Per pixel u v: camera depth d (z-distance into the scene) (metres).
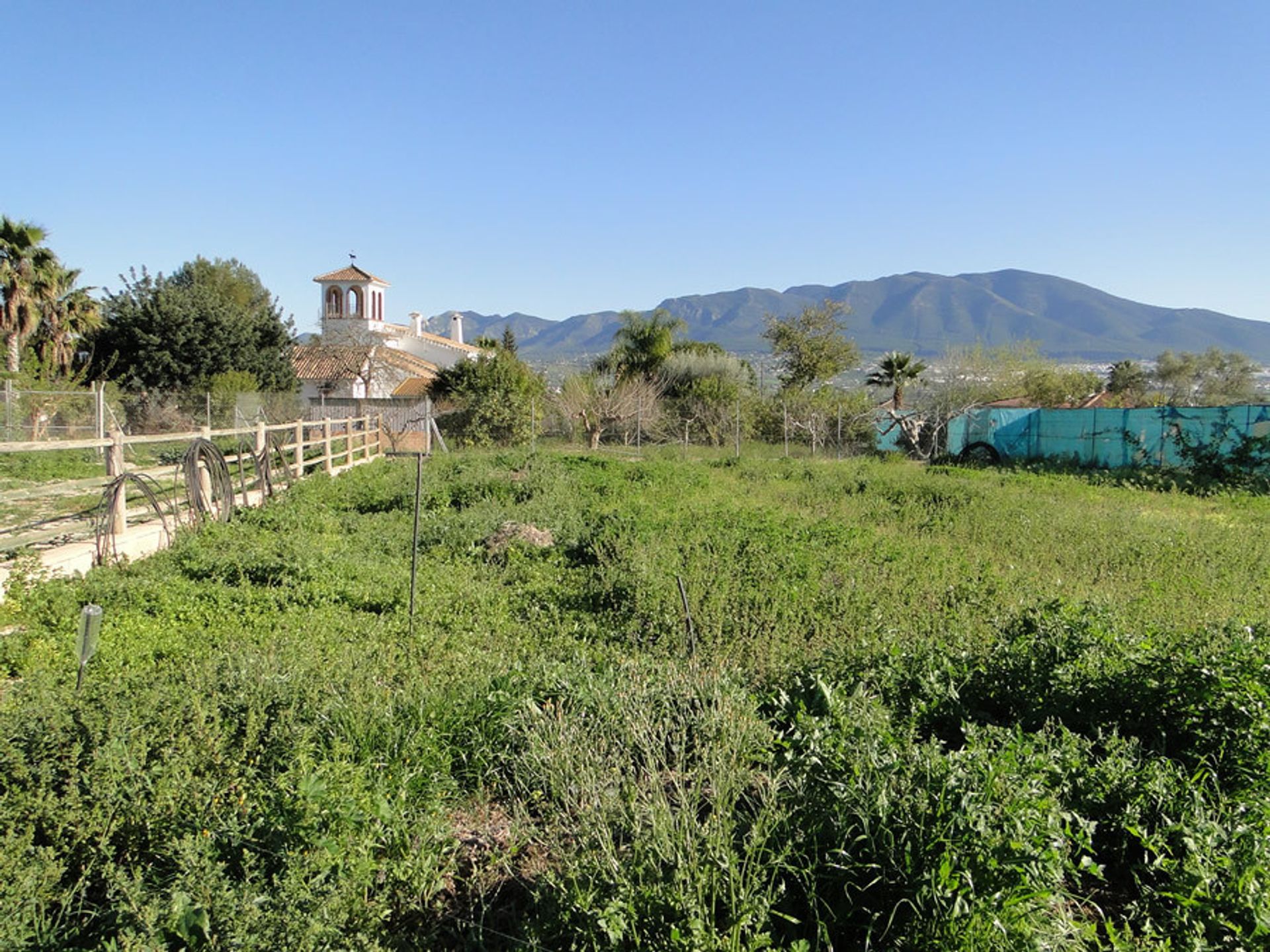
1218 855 3.42
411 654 6.05
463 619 7.29
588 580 8.73
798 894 3.36
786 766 3.91
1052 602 6.33
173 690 4.59
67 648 6.15
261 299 39.69
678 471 18.39
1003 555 10.55
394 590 7.97
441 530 10.72
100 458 19.88
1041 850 3.09
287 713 4.32
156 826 3.46
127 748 3.83
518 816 3.95
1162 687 4.78
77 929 3.05
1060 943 3.01
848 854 3.28
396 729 4.31
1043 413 28.03
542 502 12.87
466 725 4.58
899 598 7.83
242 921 2.85
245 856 3.24
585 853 3.33
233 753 4.01
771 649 6.38
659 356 37.47
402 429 28.02
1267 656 4.74
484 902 3.43
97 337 32.97
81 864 3.39
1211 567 9.82
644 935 2.99
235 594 7.75
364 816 3.46
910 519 13.05
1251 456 21.58
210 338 33.88
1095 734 4.86
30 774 3.69
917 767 3.66
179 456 16.89
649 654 6.35
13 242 26.12
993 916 2.91
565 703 4.77
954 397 36.88
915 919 3.08
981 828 3.12
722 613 7.21
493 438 27.72
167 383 33.00
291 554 8.70
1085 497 16.94
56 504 13.12
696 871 3.11
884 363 35.38
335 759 3.82
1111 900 3.60
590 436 30.34
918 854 3.23
